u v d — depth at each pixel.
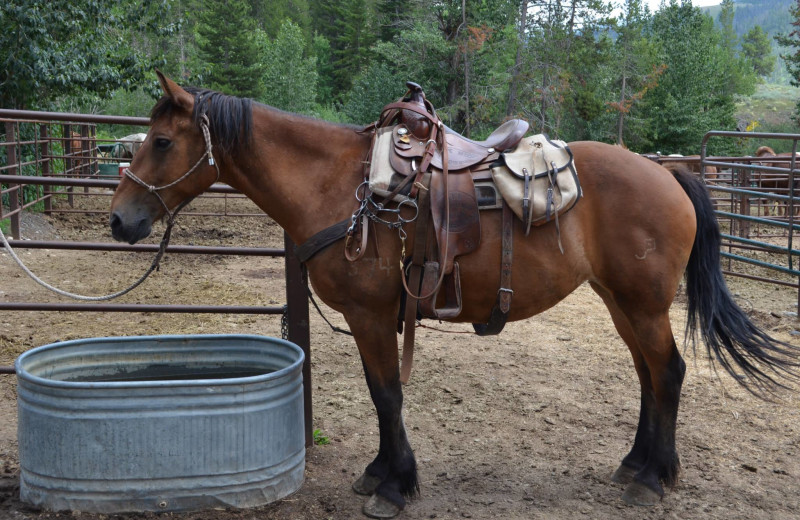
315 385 4.37
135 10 12.31
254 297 6.57
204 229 10.72
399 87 29.67
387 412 2.73
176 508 2.61
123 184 2.61
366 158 2.70
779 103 74.38
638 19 39.84
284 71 41.09
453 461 3.27
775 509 2.79
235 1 49.47
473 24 26.55
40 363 2.89
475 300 2.68
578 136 32.75
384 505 2.70
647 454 3.01
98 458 2.54
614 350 5.25
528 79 27.67
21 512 2.61
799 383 4.49
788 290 7.46
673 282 2.71
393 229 2.58
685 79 34.50
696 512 2.76
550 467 3.20
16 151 9.64
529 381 4.50
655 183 2.71
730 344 2.87
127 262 8.18
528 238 2.62
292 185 2.67
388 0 37.44
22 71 10.43
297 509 2.74
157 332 5.45
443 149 2.65
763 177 11.08
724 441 3.51
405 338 2.63
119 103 28.66
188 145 2.60
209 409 2.58
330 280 2.64
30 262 7.82
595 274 2.77
